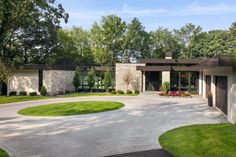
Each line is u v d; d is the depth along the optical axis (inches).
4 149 514.3
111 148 504.7
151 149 490.9
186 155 443.2
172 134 591.8
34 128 701.9
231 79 721.6
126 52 3036.4
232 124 692.7
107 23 2839.6
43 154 477.7
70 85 1844.2
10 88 1652.3
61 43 2297.0
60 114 921.5
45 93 1581.0
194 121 761.0
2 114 951.6
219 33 3009.4
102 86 1925.4
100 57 2824.8
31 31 1846.7
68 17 1347.2
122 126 703.7
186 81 1787.6
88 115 890.7
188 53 3228.3
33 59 2042.3
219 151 457.7
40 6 1201.4
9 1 871.1
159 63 1777.8
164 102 1219.2
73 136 606.9
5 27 1103.6
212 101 1080.8
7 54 1721.2
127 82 1761.8
